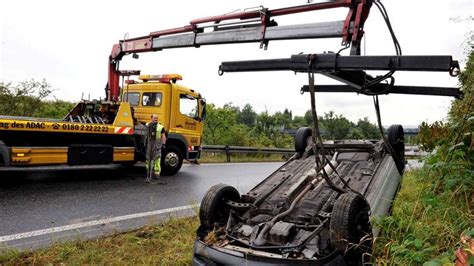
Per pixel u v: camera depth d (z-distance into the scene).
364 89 3.78
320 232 3.48
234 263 3.25
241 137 23.44
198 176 10.67
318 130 3.13
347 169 5.09
